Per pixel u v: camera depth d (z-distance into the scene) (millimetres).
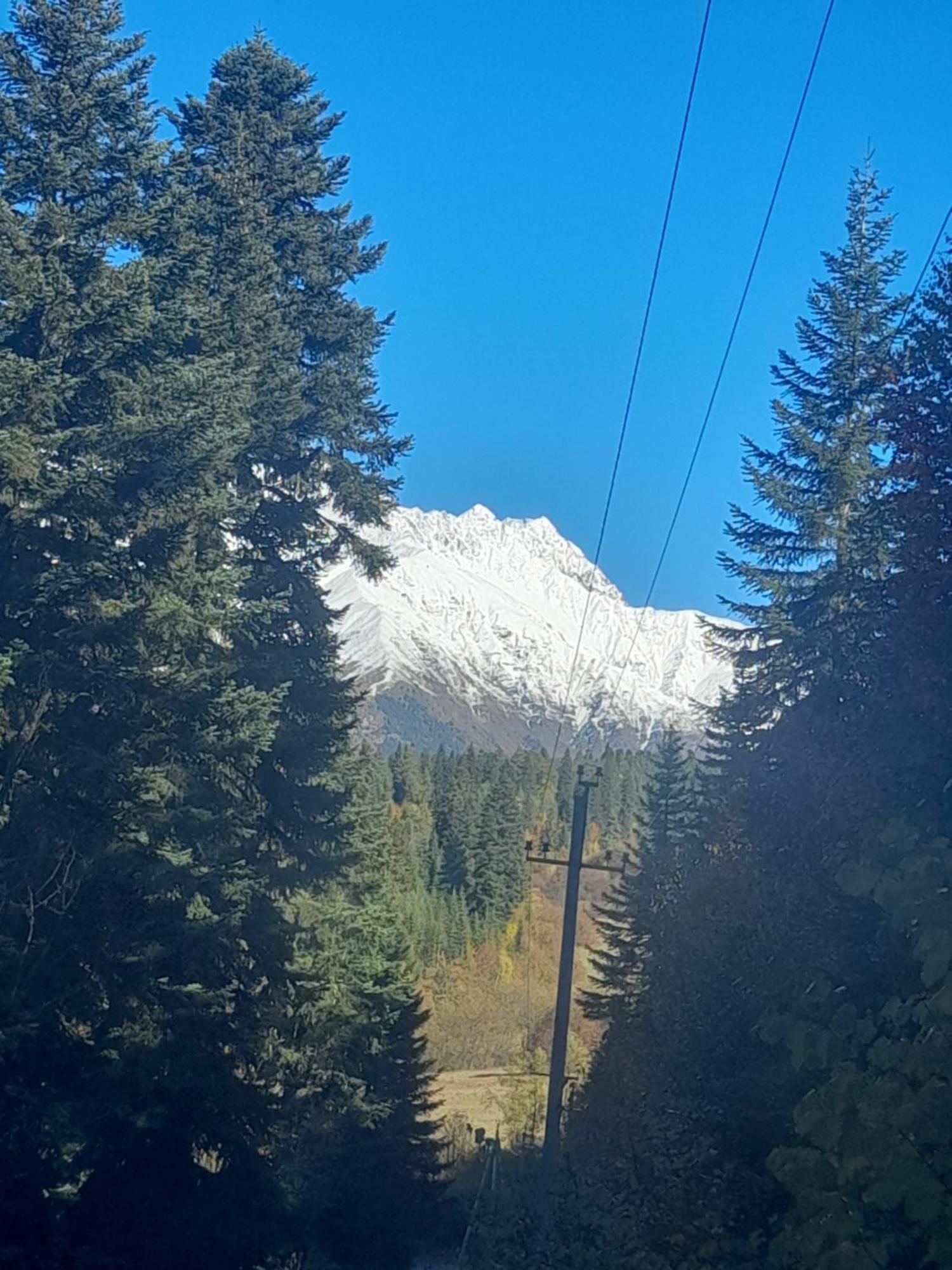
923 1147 4801
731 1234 9008
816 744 12906
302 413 22719
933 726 9344
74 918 15047
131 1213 16969
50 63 17406
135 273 16328
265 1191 18938
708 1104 11070
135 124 17766
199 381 16891
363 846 27484
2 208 15672
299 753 21203
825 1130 5016
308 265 24625
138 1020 15930
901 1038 5273
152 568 16656
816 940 10875
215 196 23375
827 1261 5023
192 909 17406
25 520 15508
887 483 12289
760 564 23422
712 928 15938
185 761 17969
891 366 12398
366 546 23750
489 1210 13125
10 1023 13453
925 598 10797
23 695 15055
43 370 15297
